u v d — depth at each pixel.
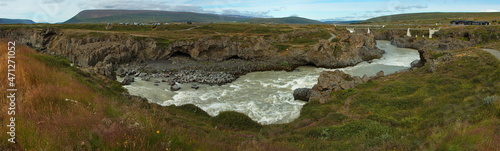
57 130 7.09
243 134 18.69
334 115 22.88
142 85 45.53
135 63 69.75
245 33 106.69
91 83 20.30
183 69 61.38
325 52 65.69
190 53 76.38
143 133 8.01
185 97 38.44
